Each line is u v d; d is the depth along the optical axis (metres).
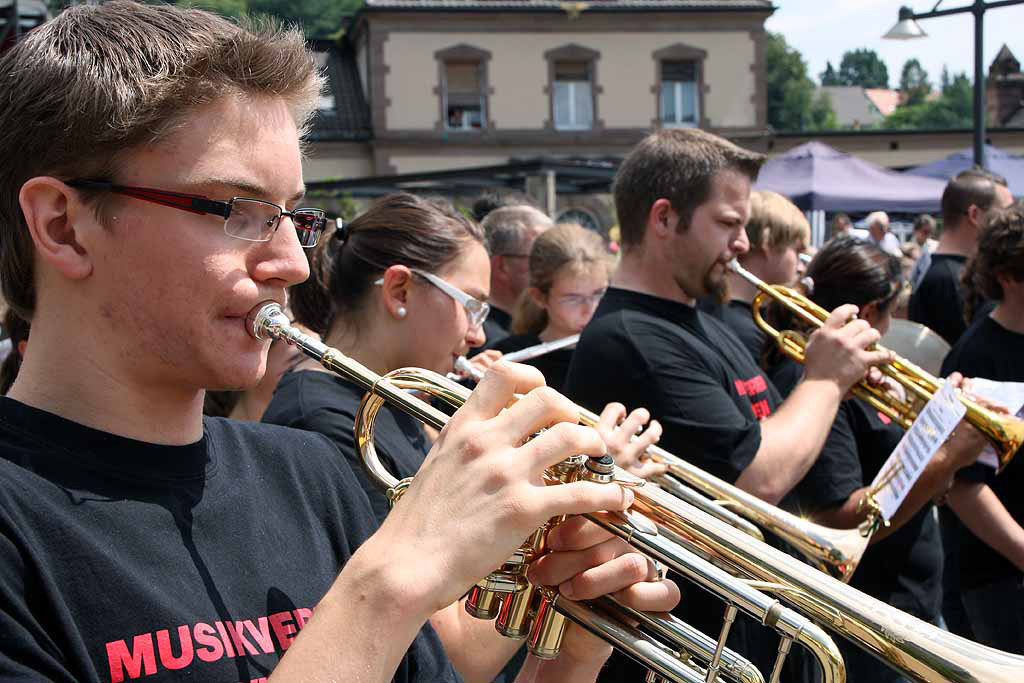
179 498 1.18
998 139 26.36
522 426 1.11
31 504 1.07
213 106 1.13
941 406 2.31
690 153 2.69
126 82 1.10
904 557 2.85
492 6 25.23
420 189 18.09
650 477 2.10
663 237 2.72
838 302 3.21
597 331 2.64
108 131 1.09
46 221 1.12
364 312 2.29
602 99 25.91
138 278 1.12
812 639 1.29
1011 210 3.27
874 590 2.82
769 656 2.44
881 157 26.56
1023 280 3.16
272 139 1.18
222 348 1.16
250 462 1.32
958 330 5.41
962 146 26.34
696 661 1.46
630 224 2.79
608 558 1.36
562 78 25.94
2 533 1.03
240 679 1.10
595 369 2.60
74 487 1.11
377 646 1.00
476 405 1.13
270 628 1.17
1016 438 2.66
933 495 2.76
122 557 1.10
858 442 3.01
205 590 1.14
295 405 2.10
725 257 2.71
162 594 1.10
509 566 1.35
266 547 1.23
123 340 1.14
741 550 1.51
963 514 2.97
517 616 1.40
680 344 2.59
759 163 2.76
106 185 1.11
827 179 11.98
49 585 1.03
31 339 1.18
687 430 2.48
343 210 17.92
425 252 2.26
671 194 2.69
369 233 2.29
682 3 25.86
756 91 26.33
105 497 1.12
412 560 1.04
